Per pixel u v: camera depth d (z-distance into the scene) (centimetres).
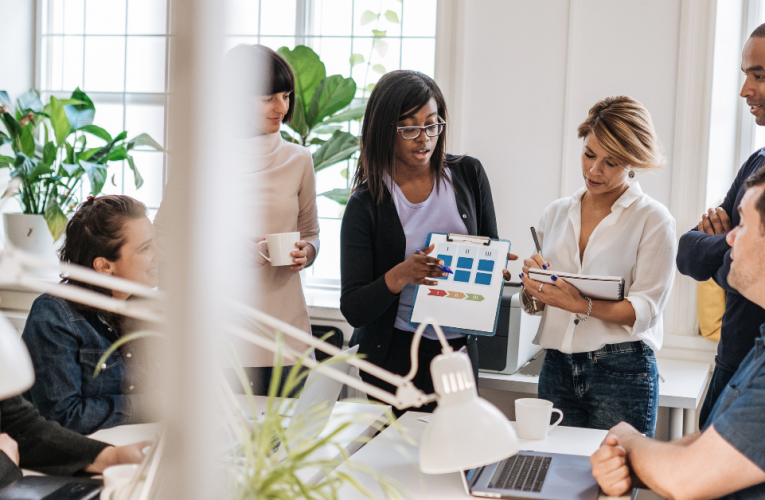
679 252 195
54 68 409
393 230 199
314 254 232
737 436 114
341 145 319
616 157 188
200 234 57
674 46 282
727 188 303
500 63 303
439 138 200
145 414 168
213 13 56
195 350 57
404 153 193
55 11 406
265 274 217
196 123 56
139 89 398
